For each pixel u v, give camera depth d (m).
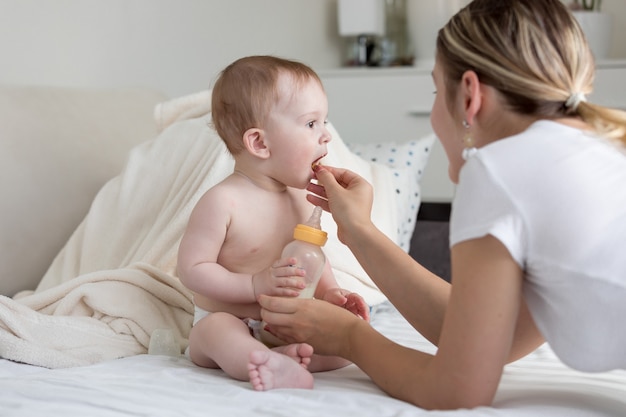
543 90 1.02
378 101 3.45
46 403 1.05
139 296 1.55
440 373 1.01
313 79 1.37
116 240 1.85
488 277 0.96
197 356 1.31
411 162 2.42
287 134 1.33
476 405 1.00
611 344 0.99
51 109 2.08
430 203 2.44
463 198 1.00
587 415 1.02
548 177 0.97
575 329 1.00
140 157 1.93
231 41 3.19
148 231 1.85
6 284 1.85
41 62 2.30
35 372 1.35
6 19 2.18
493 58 1.03
